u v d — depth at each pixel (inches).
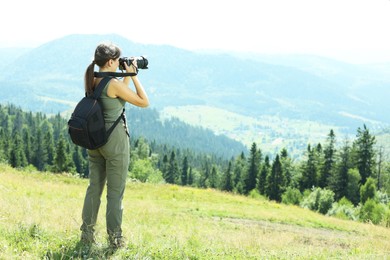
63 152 4375.0
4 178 788.0
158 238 324.5
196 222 592.4
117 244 225.0
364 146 3184.1
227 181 4938.5
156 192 1105.4
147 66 225.1
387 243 487.8
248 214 808.9
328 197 1647.4
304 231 689.6
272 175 3710.6
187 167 6102.4
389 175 3299.7
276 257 295.3
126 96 211.6
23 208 344.8
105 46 209.8
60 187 834.2
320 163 3353.8
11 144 5280.5
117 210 222.7
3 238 214.7
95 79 213.8
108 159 217.6
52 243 220.4
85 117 203.5
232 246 345.1
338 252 364.8
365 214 1366.9
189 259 242.1
